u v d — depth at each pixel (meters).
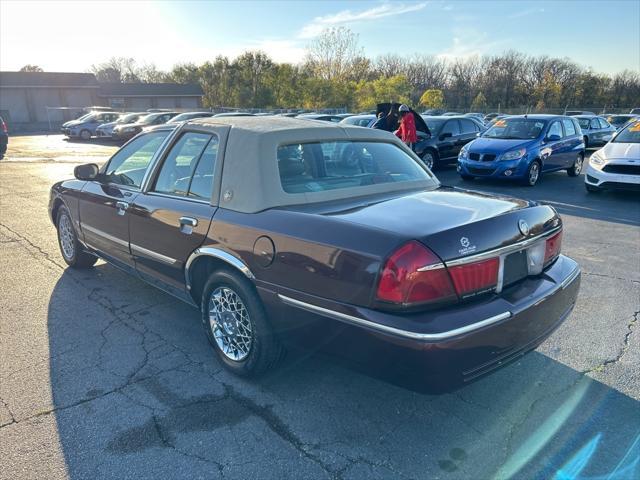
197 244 3.21
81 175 4.52
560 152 11.88
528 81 71.38
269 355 2.97
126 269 4.23
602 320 4.06
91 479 2.33
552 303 2.76
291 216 2.75
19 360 3.40
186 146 3.57
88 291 4.67
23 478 2.32
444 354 2.23
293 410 2.87
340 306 2.43
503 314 2.42
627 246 6.28
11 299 4.46
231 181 3.08
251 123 3.38
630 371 3.29
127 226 3.94
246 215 2.93
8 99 41.91
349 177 3.33
